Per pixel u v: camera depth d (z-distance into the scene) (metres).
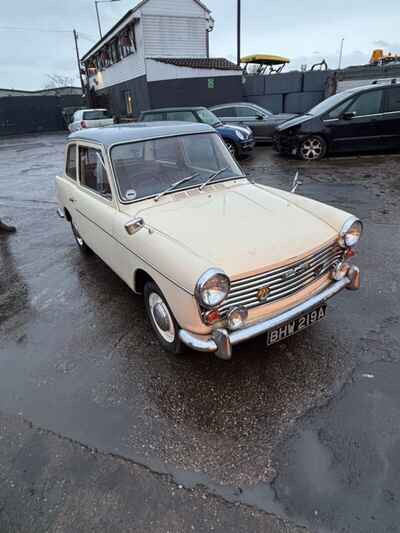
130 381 2.56
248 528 1.62
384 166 8.25
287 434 2.07
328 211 2.75
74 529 1.67
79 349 2.95
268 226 2.50
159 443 2.08
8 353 2.98
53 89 34.78
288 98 17.52
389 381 2.38
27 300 3.79
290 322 2.38
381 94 8.73
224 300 2.12
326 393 2.33
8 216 6.92
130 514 1.72
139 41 17.19
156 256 2.32
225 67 16.73
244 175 3.53
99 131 3.52
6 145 20.67
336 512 1.66
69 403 2.41
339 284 2.59
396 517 1.63
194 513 1.70
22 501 1.81
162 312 2.61
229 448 2.02
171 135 3.29
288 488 1.78
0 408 2.42
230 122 12.34
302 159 9.56
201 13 17.75
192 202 2.91
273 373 2.52
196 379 2.52
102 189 3.23
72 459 2.02
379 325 2.94
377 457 1.90
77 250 5.05
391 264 3.88
